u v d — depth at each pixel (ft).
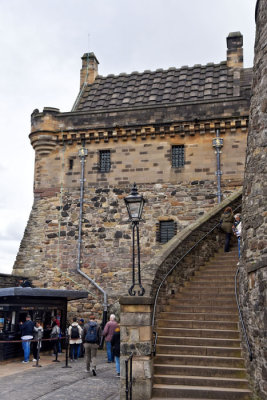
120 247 68.64
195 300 42.91
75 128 73.46
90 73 86.79
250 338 31.53
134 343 33.14
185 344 37.11
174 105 70.23
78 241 70.23
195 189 68.18
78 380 38.88
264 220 30.45
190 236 49.08
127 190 70.59
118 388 35.91
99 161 73.05
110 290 67.36
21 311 52.34
